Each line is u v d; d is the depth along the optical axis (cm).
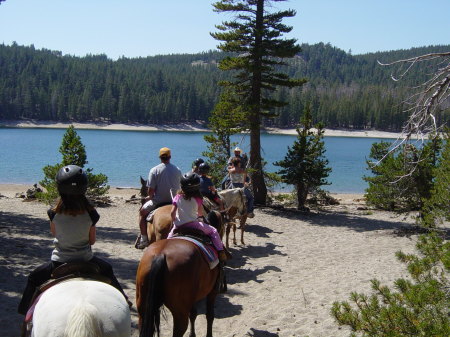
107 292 380
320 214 2106
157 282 501
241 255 1229
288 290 920
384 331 480
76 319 329
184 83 18925
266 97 2222
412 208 1734
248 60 2120
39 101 16625
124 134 13000
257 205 2211
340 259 1219
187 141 10369
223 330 713
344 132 15075
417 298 479
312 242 1451
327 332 695
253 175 2206
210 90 17612
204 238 621
